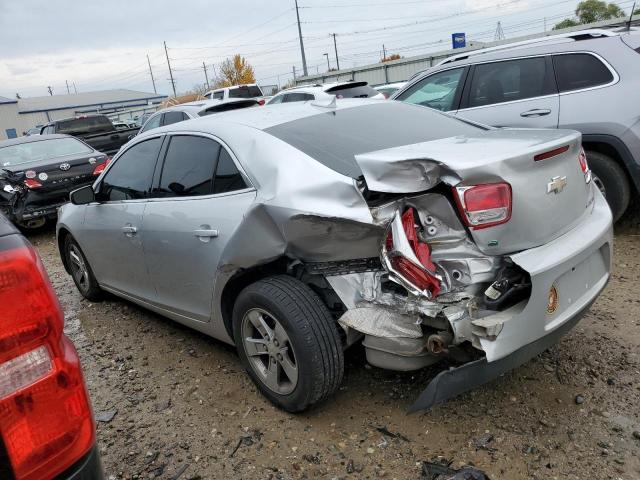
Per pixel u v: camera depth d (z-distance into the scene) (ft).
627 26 18.26
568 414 9.29
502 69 18.98
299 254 9.15
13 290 4.66
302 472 8.56
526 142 8.82
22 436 4.67
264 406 10.37
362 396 10.30
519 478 7.98
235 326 10.30
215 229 10.23
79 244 15.72
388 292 8.64
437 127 11.76
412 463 8.50
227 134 10.91
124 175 13.66
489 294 8.07
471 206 8.00
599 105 16.72
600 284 9.57
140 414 10.59
